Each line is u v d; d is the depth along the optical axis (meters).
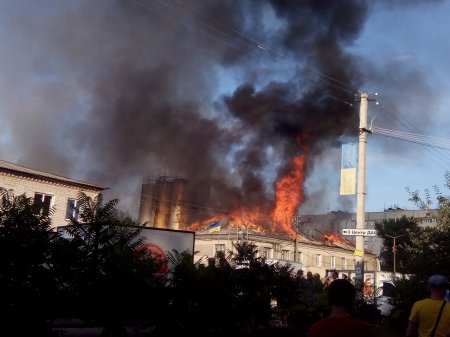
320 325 3.57
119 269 7.75
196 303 8.88
